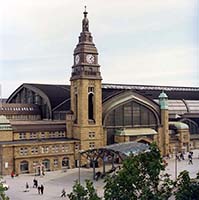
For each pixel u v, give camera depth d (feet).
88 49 379.76
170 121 500.74
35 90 525.75
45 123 381.19
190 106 579.07
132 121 408.05
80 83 373.61
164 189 136.98
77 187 130.00
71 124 384.06
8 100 606.55
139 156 125.49
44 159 345.51
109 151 306.35
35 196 243.81
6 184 278.46
